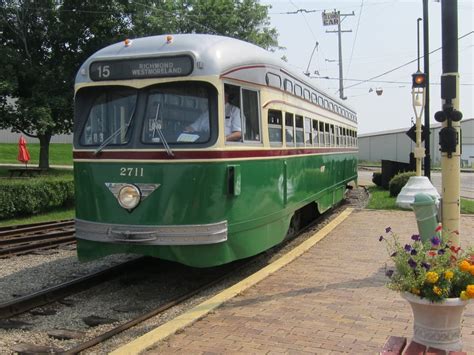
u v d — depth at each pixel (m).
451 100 6.91
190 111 7.27
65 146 56.81
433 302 4.36
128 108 7.51
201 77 7.18
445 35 6.93
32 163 41.84
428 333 4.47
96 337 5.90
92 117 7.72
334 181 15.48
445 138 6.93
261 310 6.21
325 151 13.75
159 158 7.18
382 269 8.23
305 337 5.34
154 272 9.12
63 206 18.25
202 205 7.12
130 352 4.95
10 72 25.22
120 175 7.35
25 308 7.00
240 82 7.75
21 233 13.21
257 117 8.27
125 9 27.30
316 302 6.51
